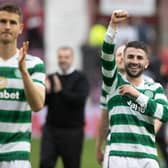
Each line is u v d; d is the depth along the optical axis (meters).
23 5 38.41
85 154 28.55
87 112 33.38
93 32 38.38
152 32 41.62
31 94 13.85
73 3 40.41
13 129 14.40
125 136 15.65
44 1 39.75
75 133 20.91
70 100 20.73
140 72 15.83
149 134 15.72
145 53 15.79
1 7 14.29
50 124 20.91
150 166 15.58
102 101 17.08
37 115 32.69
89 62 36.16
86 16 40.88
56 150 20.89
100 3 41.62
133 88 15.43
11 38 14.35
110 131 15.91
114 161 15.62
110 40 15.39
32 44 38.69
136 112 15.62
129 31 38.44
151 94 15.92
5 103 14.37
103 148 18.27
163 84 26.50
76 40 40.34
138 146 15.61
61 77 21.20
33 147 29.73
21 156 14.35
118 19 15.32
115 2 41.72
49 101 20.86
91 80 35.91
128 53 15.77
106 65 15.58
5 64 14.44
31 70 14.49
